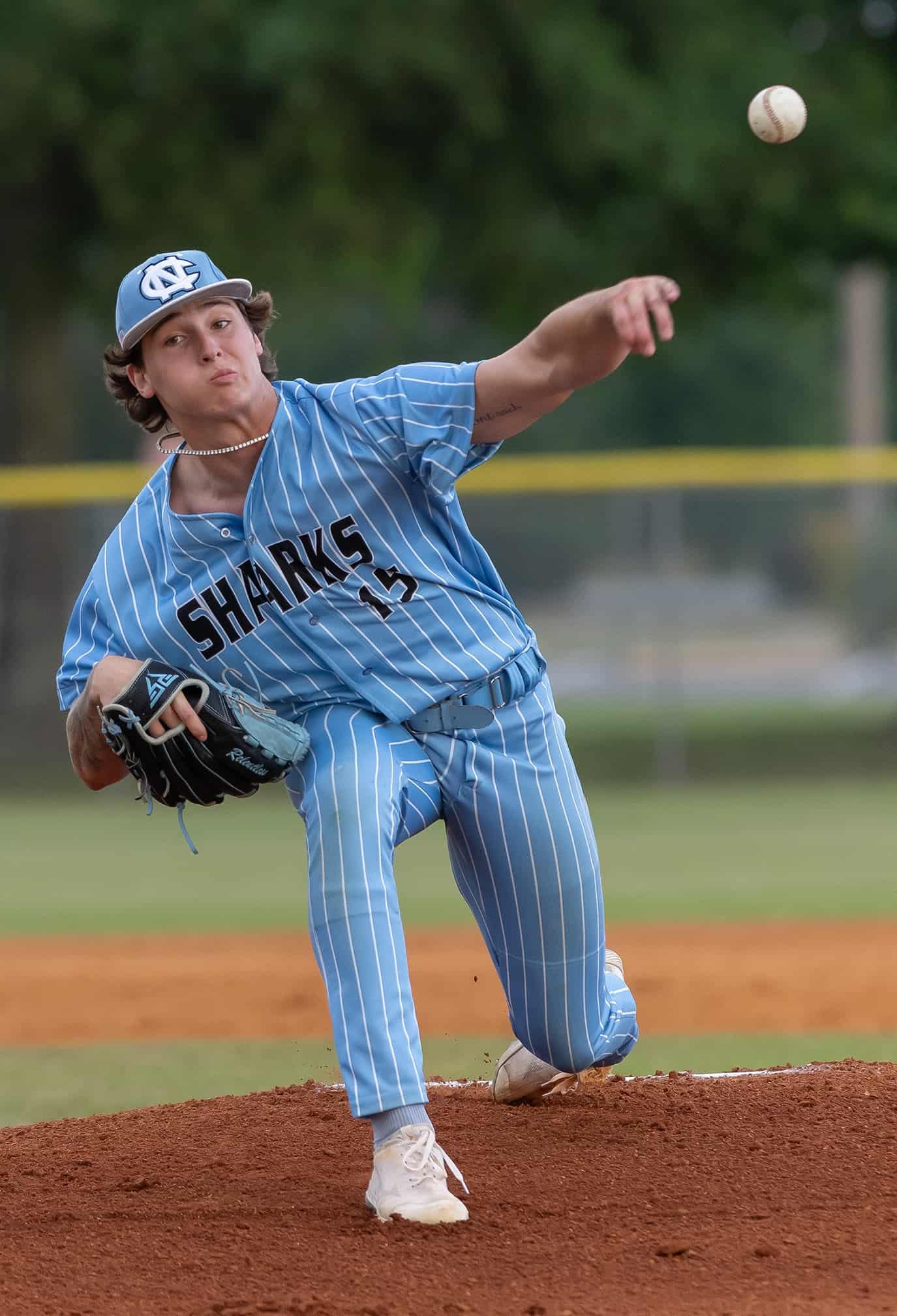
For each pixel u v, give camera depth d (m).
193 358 11.75
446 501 12.21
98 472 53.56
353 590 12.11
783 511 57.94
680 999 23.47
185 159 51.84
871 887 33.09
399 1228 11.61
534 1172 13.05
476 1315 9.99
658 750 52.62
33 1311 10.23
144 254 54.12
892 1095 15.38
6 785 54.34
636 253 53.53
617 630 54.62
